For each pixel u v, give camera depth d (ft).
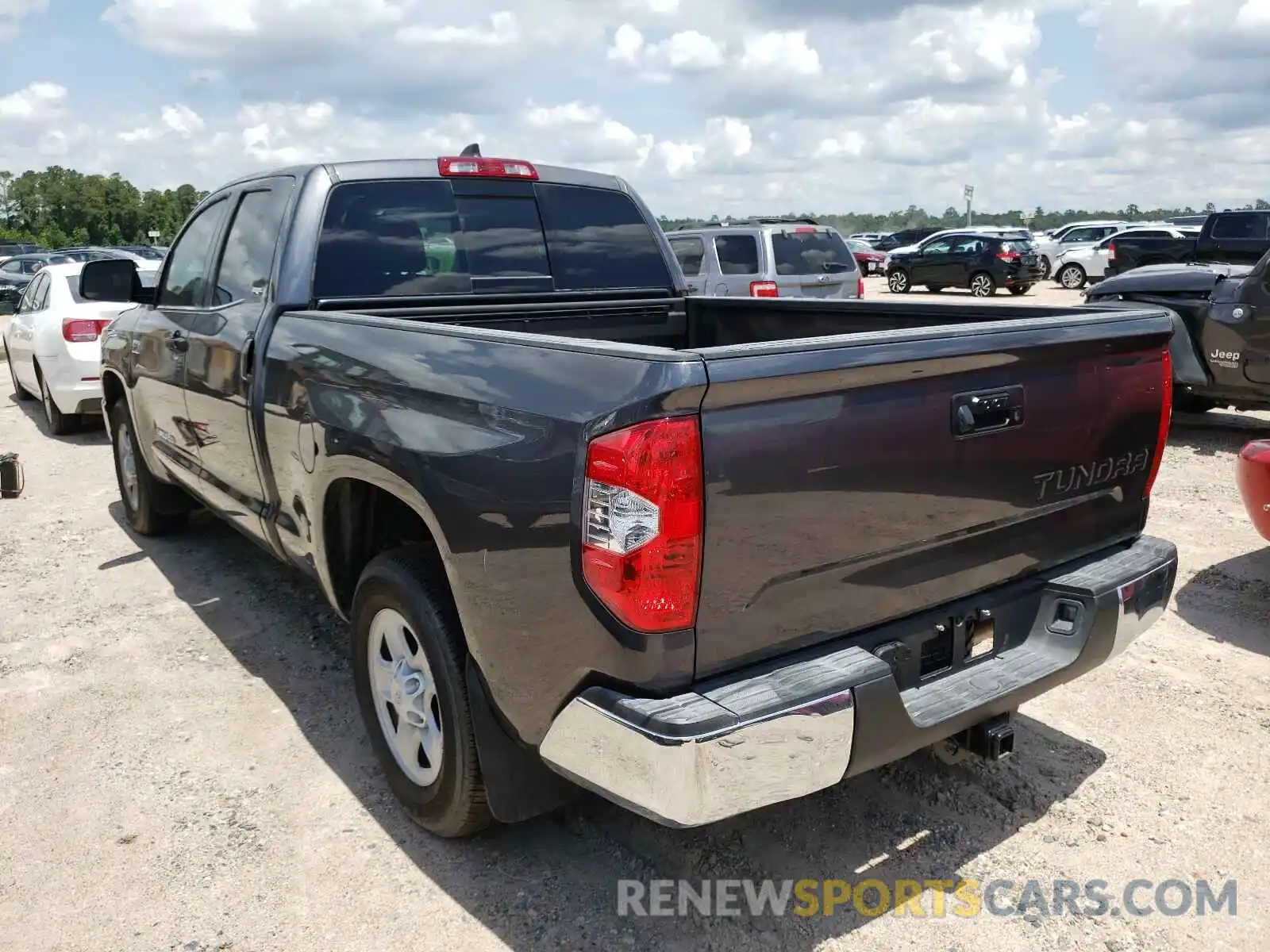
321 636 15.07
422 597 9.18
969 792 10.80
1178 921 8.76
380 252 12.91
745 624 7.53
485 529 8.09
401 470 9.05
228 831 10.24
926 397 8.16
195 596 16.80
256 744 11.96
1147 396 10.11
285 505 12.11
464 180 13.69
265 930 8.81
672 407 6.86
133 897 9.26
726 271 39.01
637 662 7.20
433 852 9.87
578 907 9.04
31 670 14.07
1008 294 83.51
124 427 19.44
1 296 65.98
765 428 7.27
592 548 7.20
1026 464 9.04
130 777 11.27
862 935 8.64
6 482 20.29
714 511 7.11
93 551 19.34
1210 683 13.21
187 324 14.79
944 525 8.53
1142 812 10.39
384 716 10.44
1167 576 10.25
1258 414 32.14
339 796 10.88
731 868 9.59
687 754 6.93
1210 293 27.22
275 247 12.62
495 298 13.70
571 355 7.62
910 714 8.32
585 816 10.48
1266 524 14.71
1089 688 13.16
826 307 13.55
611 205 15.16
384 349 9.72
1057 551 9.78
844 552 7.91
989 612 9.22
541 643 7.82
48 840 10.13
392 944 8.61
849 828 10.19
